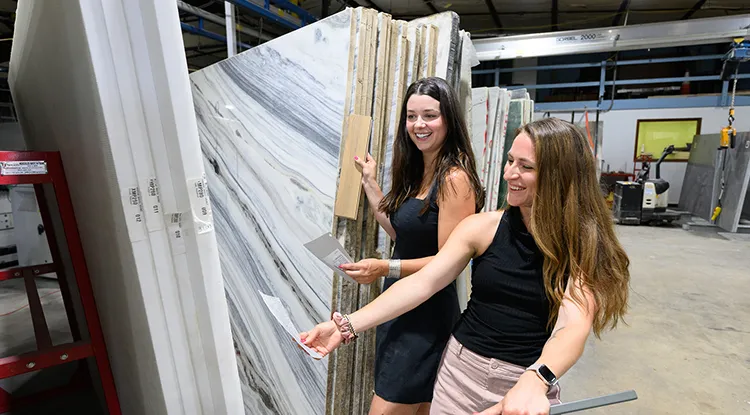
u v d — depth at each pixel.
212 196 2.02
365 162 1.37
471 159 1.22
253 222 1.79
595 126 7.09
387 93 1.44
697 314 3.18
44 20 0.64
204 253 0.55
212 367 0.58
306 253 1.53
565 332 0.82
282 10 4.02
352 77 1.34
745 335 2.85
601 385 2.29
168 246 0.54
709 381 2.31
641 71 7.63
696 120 6.80
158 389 0.57
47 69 0.74
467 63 1.60
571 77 8.10
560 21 7.22
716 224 6.21
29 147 1.44
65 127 0.73
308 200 1.52
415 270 1.24
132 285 0.56
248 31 4.02
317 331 1.00
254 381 1.90
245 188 1.81
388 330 1.29
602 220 0.89
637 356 2.59
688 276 4.02
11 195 3.64
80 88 0.55
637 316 3.15
